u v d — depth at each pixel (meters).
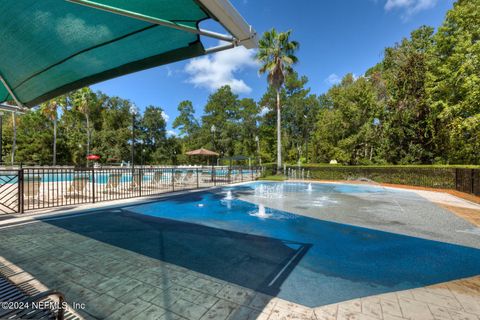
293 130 36.06
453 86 11.87
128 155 34.00
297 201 7.89
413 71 14.33
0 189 8.46
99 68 2.95
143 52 2.54
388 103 15.66
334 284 2.43
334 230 4.49
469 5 11.11
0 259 2.95
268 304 2.04
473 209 6.66
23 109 4.04
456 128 11.50
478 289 2.34
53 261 2.91
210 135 38.31
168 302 2.05
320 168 16.84
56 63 2.88
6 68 3.01
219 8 1.45
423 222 5.15
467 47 11.02
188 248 3.45
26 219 4.88
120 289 2.27
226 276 2.57
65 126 29.80
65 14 2.06
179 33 2.16
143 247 3.47
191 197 8.47
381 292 2.28
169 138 40.00
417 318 1.87
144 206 6.71
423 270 2.78
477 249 3.52
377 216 5.72
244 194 9.48
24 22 2.19
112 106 36.91
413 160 14.38
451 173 11.21
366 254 3.29
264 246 3.57
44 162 24.17
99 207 6.35
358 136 18.25
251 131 38.22
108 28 2.20
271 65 17.17
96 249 3.36
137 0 1.71
